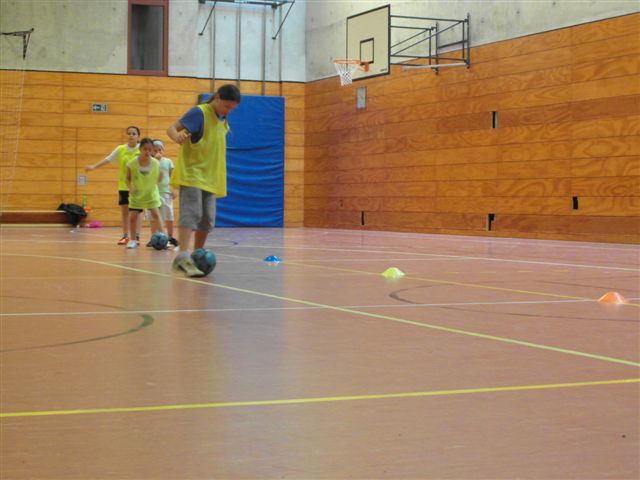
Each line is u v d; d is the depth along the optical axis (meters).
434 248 12.28
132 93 21.45
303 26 22.67
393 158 19.36
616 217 14.23
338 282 6.77
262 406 2.67
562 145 15.18
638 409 2.63
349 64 18.69
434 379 3.08
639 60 13.82
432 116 18.11
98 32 21.20
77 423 2.44
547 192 15.49
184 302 5.35
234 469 2.03
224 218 22.14
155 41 21.72
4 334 4.05
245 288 6.23
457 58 17.33
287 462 2.09
